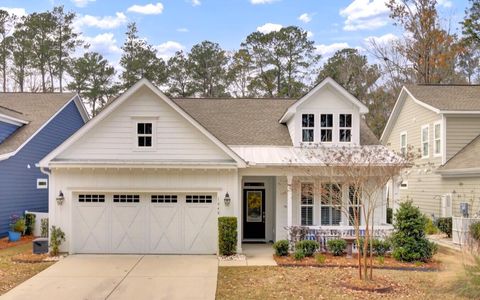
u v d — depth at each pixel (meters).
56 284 12.16
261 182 19.69
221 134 20.09
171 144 16.67
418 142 26.50
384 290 11.24
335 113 18.58
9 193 20.94
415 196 26.36
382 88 45.28
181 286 11.94
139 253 16.62
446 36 37.88
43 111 25.42
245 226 19.66
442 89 26.81
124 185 16.56
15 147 21.16
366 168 13.97
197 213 16.78
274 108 22.97
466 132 23.30
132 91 16.47
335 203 17.23
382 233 16.45
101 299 10.78
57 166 16.16
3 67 47.47
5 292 11.37
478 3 35.50
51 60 47.81
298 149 18.33
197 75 50.97
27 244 18.95
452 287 10.73
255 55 50.69
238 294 11.12
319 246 16.00
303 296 10.88
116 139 16.64
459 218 18.31
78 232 16.61
